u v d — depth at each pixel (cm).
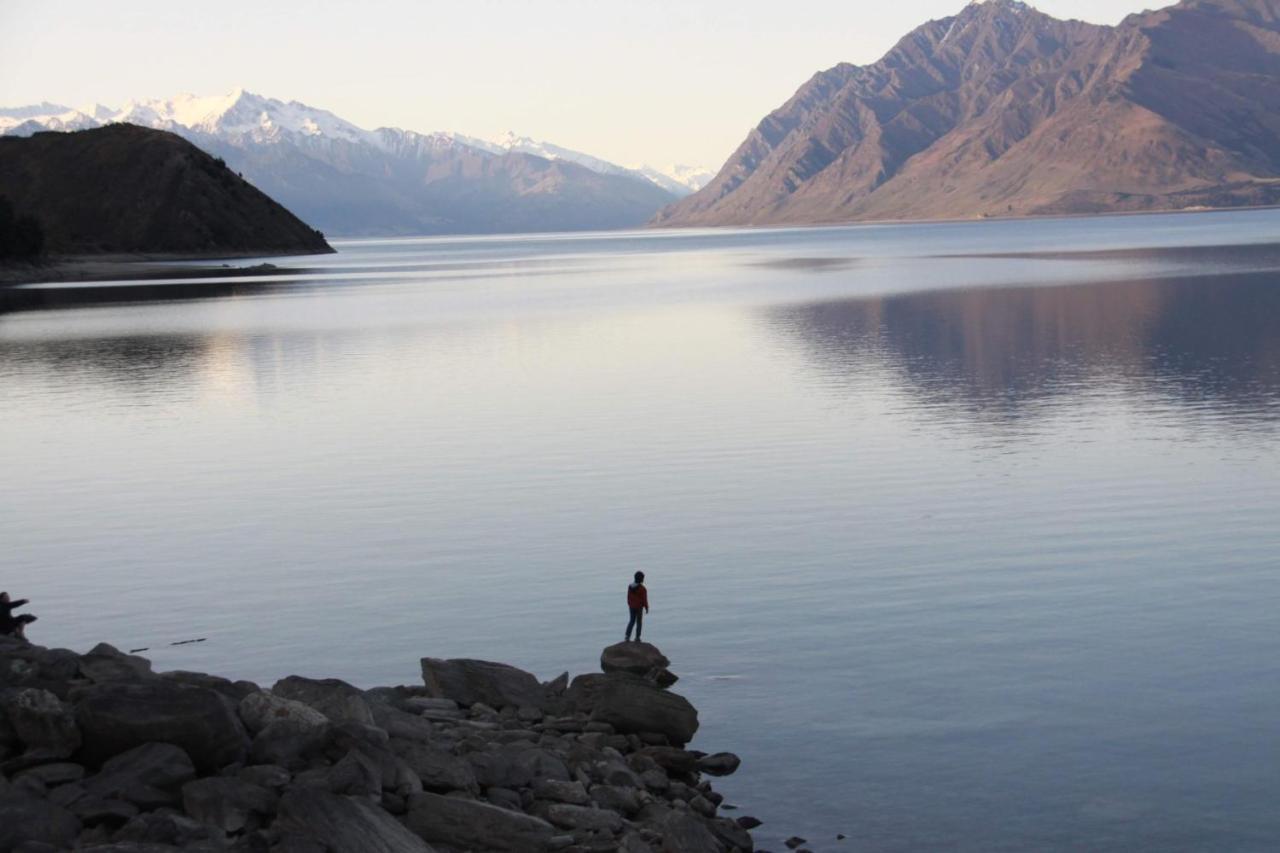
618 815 1427
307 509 3234
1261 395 4634
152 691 1403
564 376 5828
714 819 1486
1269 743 1683
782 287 12300
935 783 1602
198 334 8462
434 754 1445
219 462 3931
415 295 12562
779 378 5534
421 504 3253
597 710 1758
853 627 2188
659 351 6769
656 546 2766
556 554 2722
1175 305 8469
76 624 2330
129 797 1292
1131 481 3275
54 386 5984
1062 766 1636
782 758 1688
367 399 5247
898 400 4788
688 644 2133
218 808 1272
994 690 1888
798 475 3478
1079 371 5447
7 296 13762
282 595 2473
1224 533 2731
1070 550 2638
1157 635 2105
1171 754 1661
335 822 1235
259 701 1470
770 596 2380
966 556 2612
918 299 9950
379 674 2019
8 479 3762
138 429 4653
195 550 2848
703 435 4144
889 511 3023
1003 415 4378
